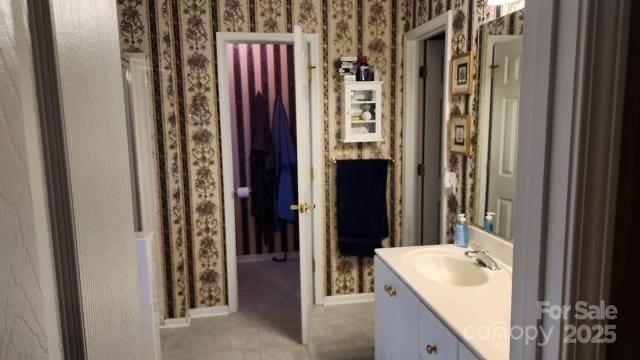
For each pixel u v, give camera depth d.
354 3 2.96
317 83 2.98
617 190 0.63
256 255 4.35
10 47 0.38
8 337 0.39
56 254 0.44
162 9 2.71
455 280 1.92
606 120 0.60
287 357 2.55
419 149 3.11
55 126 0.43
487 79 2.03
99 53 0.55
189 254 2.99
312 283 3.22
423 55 3.02
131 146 2.64
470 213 2.22
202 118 2.87
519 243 0.73
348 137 2.98
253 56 4.06
